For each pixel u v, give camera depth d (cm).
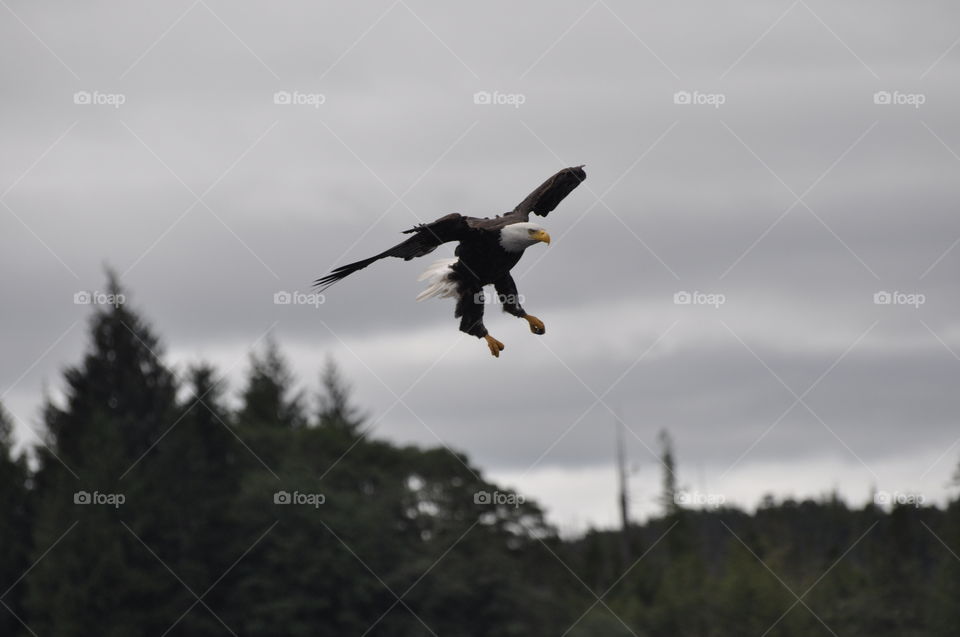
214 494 4141
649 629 3466
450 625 3638
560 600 3638
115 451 4225
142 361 4691
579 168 1512
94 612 3866
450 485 3903
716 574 3741
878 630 3444
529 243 1425
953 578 3459
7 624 4134
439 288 1460
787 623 3428
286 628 3719
